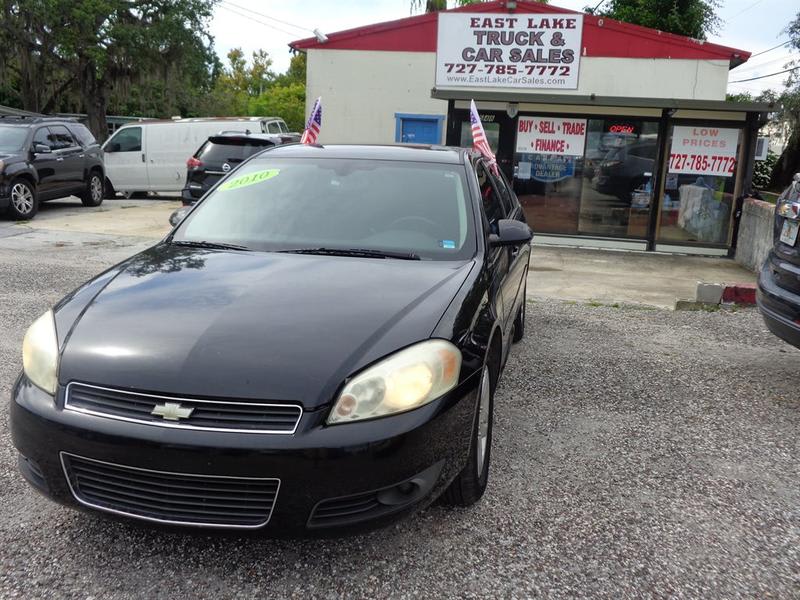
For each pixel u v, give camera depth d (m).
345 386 2.52
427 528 3.06
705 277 9.80
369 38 14.05
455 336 2.84
